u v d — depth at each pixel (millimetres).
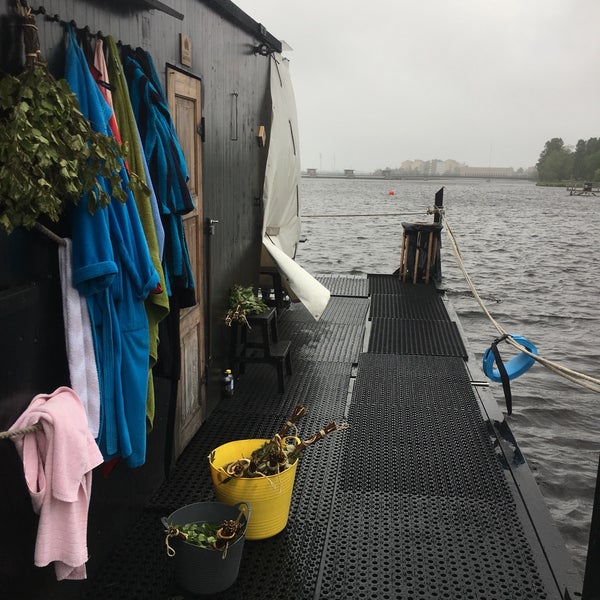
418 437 5270
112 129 3086
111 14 3463
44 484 2521
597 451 7547
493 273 20109
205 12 5176
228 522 3338
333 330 8297
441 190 11180
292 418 3979
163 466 4547
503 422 5547
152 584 3465
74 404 2672
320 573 3578
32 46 2539
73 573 2734
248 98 6727
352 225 35219
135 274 3111
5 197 2400
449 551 3799
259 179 7461
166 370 4184
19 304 2604
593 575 2889
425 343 7785
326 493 4402
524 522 4094
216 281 5793
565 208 64938
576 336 12797
